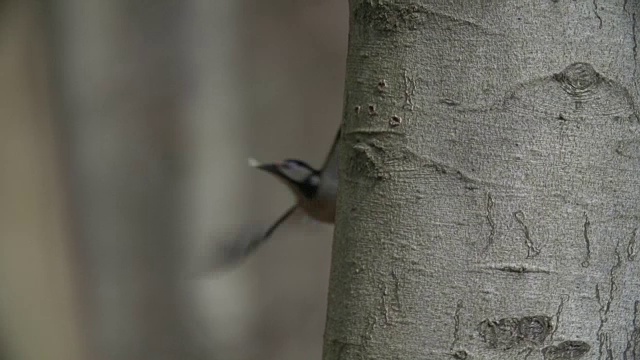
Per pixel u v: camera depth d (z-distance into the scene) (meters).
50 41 26.00
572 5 9.59
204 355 24.55
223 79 24.95
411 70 9.62
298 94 24.48
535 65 9.59
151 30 25.47
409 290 9.61
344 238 9.66
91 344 25.94
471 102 9.59
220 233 24.84
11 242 26.86
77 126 25.98
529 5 9.59
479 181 9.59
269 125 24.59
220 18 25.00
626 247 9.60
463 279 9.59
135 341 25.42
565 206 9.59
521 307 9.59
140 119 25.58
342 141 9.69
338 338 9.66
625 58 9.61
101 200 25.83
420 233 9.60
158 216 25.44
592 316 9.59
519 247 9.59
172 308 25.28
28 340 26.25
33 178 26.98
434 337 9.59
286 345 23.64
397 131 9.62
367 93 9.64
